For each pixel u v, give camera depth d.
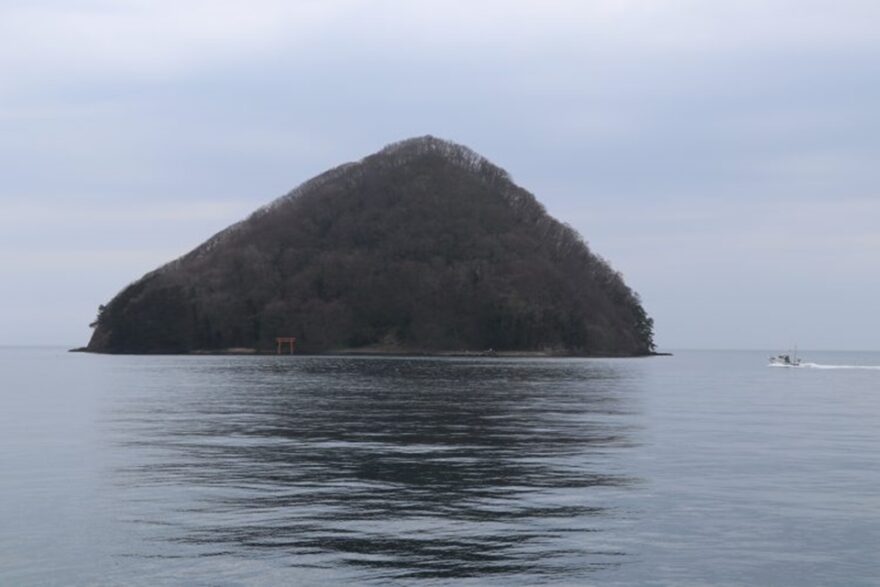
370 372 128.38
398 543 19.12
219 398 67.00
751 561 18.05
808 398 74.06
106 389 80.44
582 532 20.19
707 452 33.97
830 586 16.56
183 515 21.69
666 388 88.75
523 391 78.50
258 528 20.39
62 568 17.31
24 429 41.66
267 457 31.77
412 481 26.62
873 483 26.73
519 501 23.62
